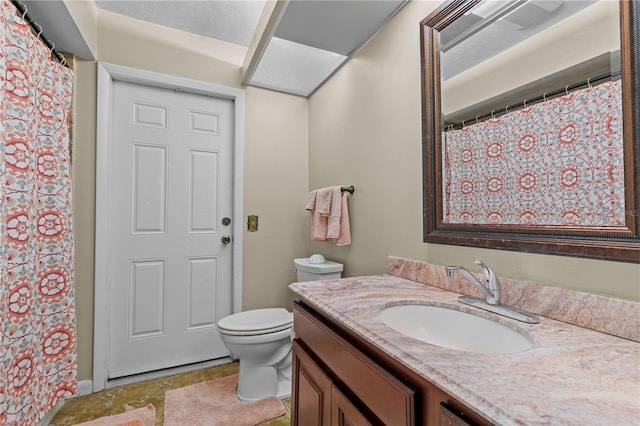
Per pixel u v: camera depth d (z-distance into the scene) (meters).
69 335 1.47
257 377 1.66
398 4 1.35
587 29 0.75
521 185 0.90
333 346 0.86
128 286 1.88
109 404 1.60
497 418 0.40
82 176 1.72
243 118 2.17
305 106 2.41
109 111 1.81
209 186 2.12
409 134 1.33
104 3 1.73
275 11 1.39
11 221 1.09
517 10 0.91
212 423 1.45
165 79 1.93
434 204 1.17
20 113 1.12
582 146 0.76
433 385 0.54
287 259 2.31
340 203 1.75
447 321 0.92
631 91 0.67
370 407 0.69
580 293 0.74
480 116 1.02
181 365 2.01
